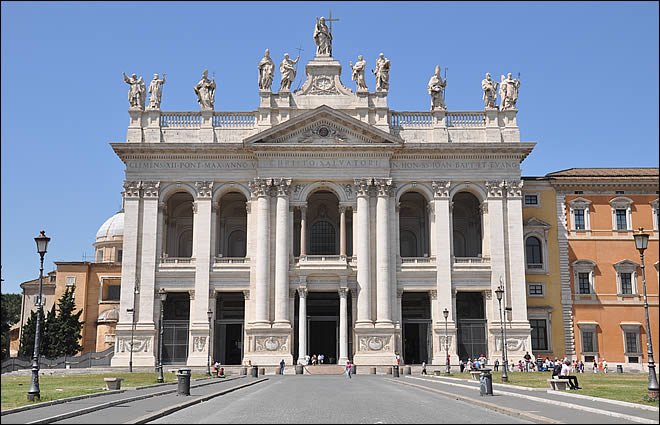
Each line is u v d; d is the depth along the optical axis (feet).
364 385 160.04
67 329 277.23
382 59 254.06
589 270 253.03
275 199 245.24
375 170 245.45
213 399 115.75
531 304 250.16
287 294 237.04
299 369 224.12
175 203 268.41
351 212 261.65
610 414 85.87
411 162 248.52
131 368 221.05
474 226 268.62
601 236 255.50
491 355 236.84
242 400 112.68
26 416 82.28
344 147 243.60
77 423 77.00
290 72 253.44
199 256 242.78
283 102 251.80
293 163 245.65
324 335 257.55
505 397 113.80
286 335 233.76
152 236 243.81
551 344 247.50
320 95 253.85
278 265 238.27
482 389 118.52
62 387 136.56
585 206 257.14
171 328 243.19
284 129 243.40
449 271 241.76
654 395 102.89
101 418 82.84
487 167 248.52
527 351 236.22
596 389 129.80
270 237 242.37
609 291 252.21
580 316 250.16
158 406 98.68
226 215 271.90
